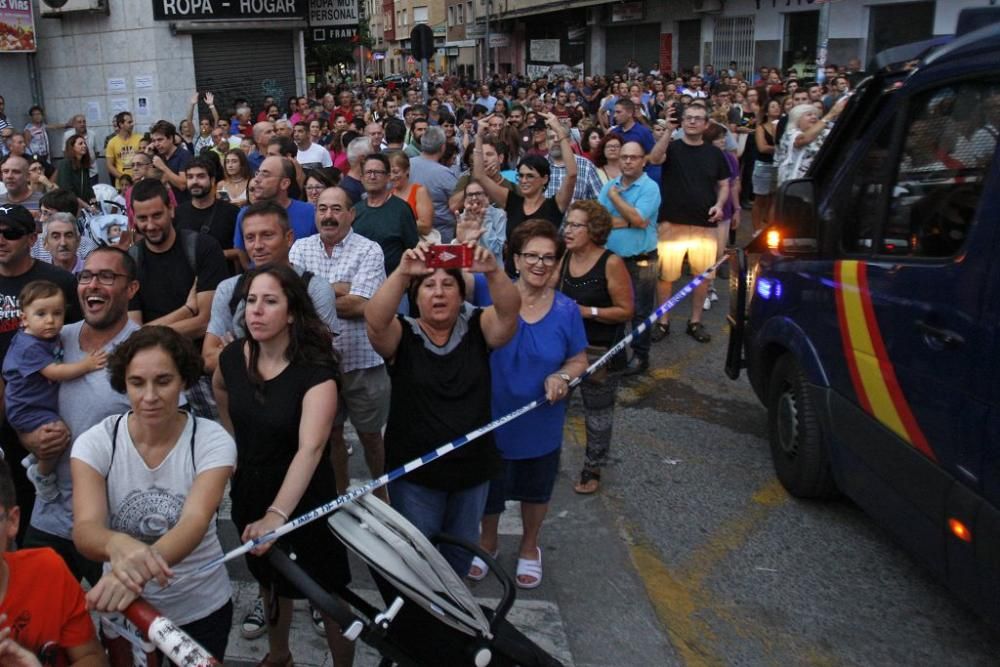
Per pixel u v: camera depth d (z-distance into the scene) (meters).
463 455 3.53
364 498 2.79
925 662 3.92
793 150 9.41
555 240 4.04
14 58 16.27
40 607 2.30
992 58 3.62
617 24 37.62
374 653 3.81
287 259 4.39
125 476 2.78
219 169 8.41
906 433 4.00
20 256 4.14
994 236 3.42
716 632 4.12
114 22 16.52
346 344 4.70
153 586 2.85
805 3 28.75
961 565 3.61
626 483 5.62
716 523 5.12
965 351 3.52
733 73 29.05
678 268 8.63
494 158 7.77
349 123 14.82
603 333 5.32
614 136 8.24
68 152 10.66
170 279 4.55
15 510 2.26
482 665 2.73
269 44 18.25
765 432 6.47
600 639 4.05
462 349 3.52
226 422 3.65
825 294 4.80
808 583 4.52
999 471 3.31
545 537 4.96
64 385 3.46
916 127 4.19
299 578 2.71
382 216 5.86
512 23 47.34
